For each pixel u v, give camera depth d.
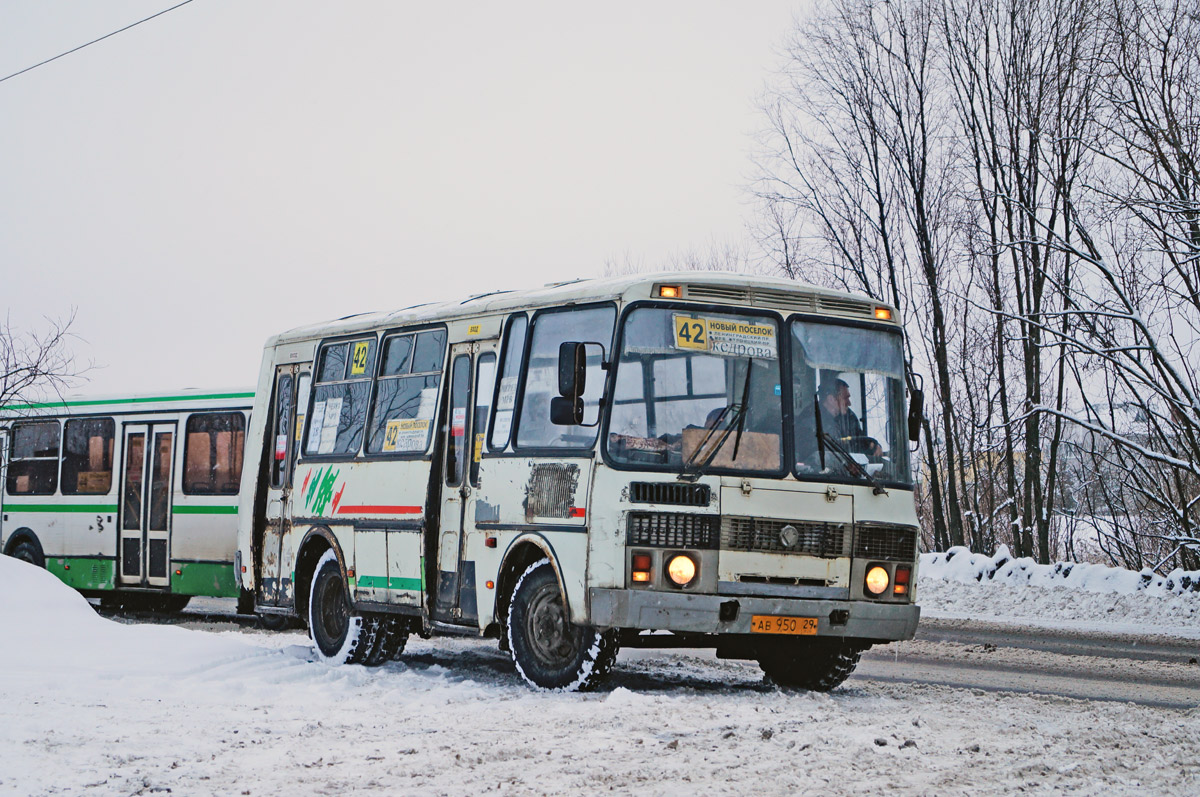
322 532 13.80
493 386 11.88
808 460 10.66
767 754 7.45
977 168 31.38
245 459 15.51
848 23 32.72
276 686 10.94
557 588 10.75
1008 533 37.41
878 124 32.75
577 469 10.55
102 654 11.77
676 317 10.60
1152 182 22.77
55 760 7.02
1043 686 12.29
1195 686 12.38
